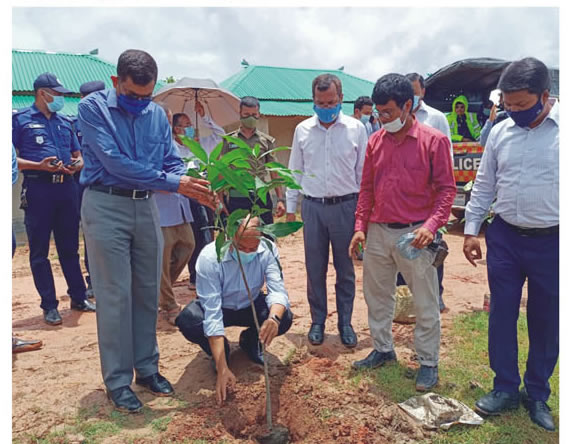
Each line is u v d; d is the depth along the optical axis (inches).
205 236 212.5
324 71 642.8
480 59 359.9
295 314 188.1
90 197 114.0
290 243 361.7
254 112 185.2
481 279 235.3
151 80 107.8
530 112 101.3
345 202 150.3
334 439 105.6
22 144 177.8
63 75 452.1
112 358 117.5
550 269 106.8
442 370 135.6
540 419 109.6
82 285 197.3
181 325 131.6
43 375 136.9
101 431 108.1
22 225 427.8
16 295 228.5
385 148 124.2
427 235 115.5
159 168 121.3
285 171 98.0
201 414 115.3
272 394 123.6
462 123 388.8
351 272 155.6
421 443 103.4
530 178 104.3
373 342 139.6
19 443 104.3
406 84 113.6
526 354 144.5
